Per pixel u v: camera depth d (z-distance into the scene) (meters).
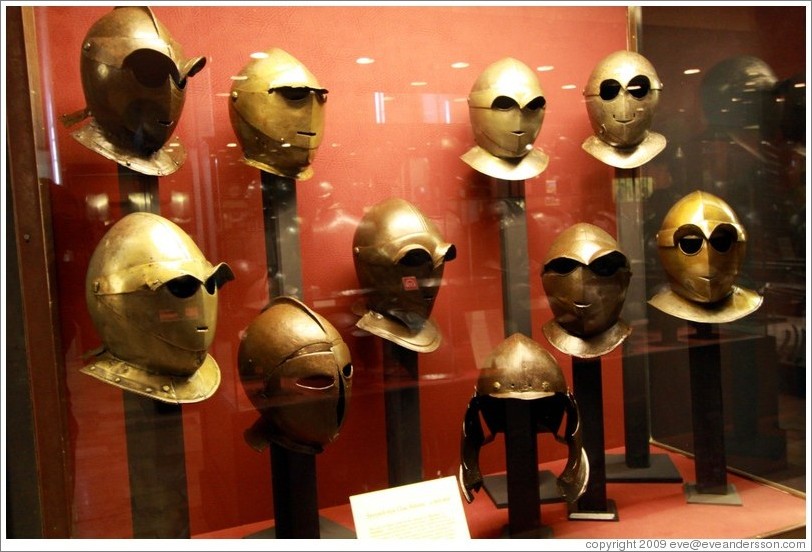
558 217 2.61
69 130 2.05
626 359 2.63
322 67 2.33
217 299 1.96
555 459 2.44
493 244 2.52
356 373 2.31
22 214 1.93
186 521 2.09
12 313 1.91
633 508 2.38
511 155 2.38
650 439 2.66
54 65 2.03
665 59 2.62
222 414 2.19
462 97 2.49
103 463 2.04
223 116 2.21
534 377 2.13
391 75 2.41
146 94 1.89
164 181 2.16
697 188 2.66
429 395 2.41
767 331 2.54
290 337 1.95
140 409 2.06
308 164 2.15
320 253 2.33
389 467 2.33
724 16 2.60
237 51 2.22
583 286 2.25
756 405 2.53
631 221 2.64
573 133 2.62
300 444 2.03
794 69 2.54
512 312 2.53
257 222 2.24
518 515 2.18
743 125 2.63
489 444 2.43
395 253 2.13
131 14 1.90
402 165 2.43
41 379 1.95
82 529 2.02
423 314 2.23
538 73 2.58
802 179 2.57
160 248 1.84
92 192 2.06
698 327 2.46
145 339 1.84
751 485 2.52
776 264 2.58
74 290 2.05
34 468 1.92
